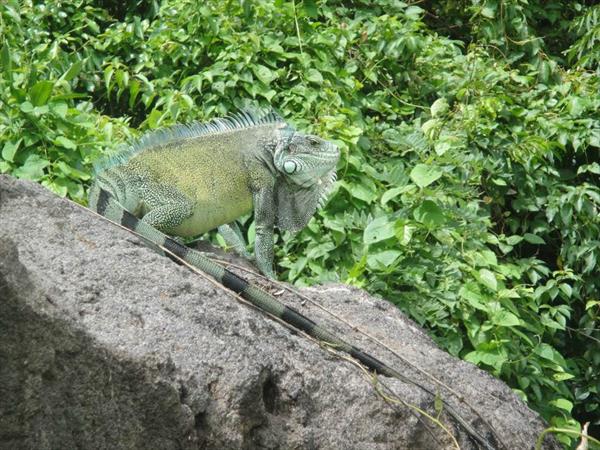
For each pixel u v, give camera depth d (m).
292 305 7.94
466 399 7.78
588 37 15.11
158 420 5.95
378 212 11.17
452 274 10.72
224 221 8.47
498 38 15.23
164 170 8.12
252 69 12.32
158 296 6.62
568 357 13.62
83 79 13.38
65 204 7.20
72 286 6.38
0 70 10.91
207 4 12.98
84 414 5.74
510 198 13.62
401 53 13.30
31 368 5.52
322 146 8.52
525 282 12.67
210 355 6.34
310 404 6.75
